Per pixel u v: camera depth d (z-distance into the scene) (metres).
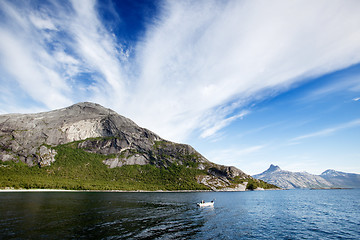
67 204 64.12
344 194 151.38
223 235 33.34
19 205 58.34
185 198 102.00
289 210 63.31
